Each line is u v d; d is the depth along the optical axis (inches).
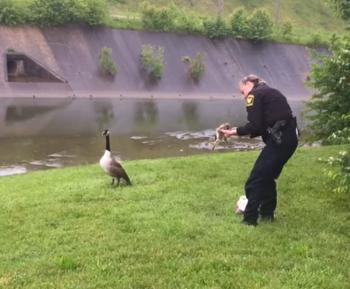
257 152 586.2
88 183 399.9
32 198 355.9
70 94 1593.3
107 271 218.7
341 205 333.1
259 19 2219.5
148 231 272.2
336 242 260.5
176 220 289.6
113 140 950.4
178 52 1963.6
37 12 1740.9
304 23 2928.2
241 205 306.2
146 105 1541.6
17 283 208.4
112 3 2347.4
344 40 540.4
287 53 2262.6
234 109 1579.7
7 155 779.4
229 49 2118.6
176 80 1854.1
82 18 1803.6
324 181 393.7
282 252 244.8
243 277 211.5
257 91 276.7
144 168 459.8
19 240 264.8
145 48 1803.6
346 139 335.3
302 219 299.6
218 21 2128.4
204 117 1358.3
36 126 1059.3
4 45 1624.0
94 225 284.8
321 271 219.5
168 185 381.1
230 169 450.6
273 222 292.8
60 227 284.2
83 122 1145.4
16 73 1606.8
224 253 240.8
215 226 280.4
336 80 522.3
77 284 205.0
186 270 217.9
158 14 1991.9
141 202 331.9
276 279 209.2
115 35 1868.8
